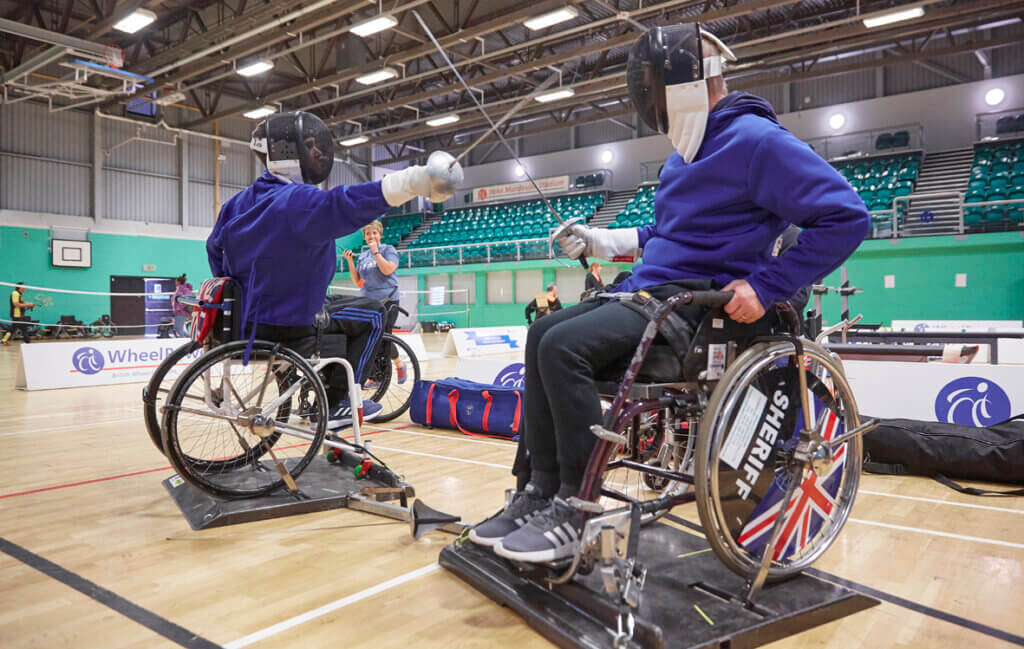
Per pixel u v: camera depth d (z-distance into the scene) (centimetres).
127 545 210
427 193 205
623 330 152
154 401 233
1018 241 1132
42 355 662
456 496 268
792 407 161
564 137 2080
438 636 149
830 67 1455
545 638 148
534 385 161
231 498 241
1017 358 596
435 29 1434
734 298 146
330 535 220
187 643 145
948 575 185
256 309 237
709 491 143
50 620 156
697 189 162
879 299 1259
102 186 1722
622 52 1612
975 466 283
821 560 196
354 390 269
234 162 1975
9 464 328
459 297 1889
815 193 143
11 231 1579
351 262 492
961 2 1298
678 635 139
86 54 1105
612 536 139
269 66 1284
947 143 1541
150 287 1822
